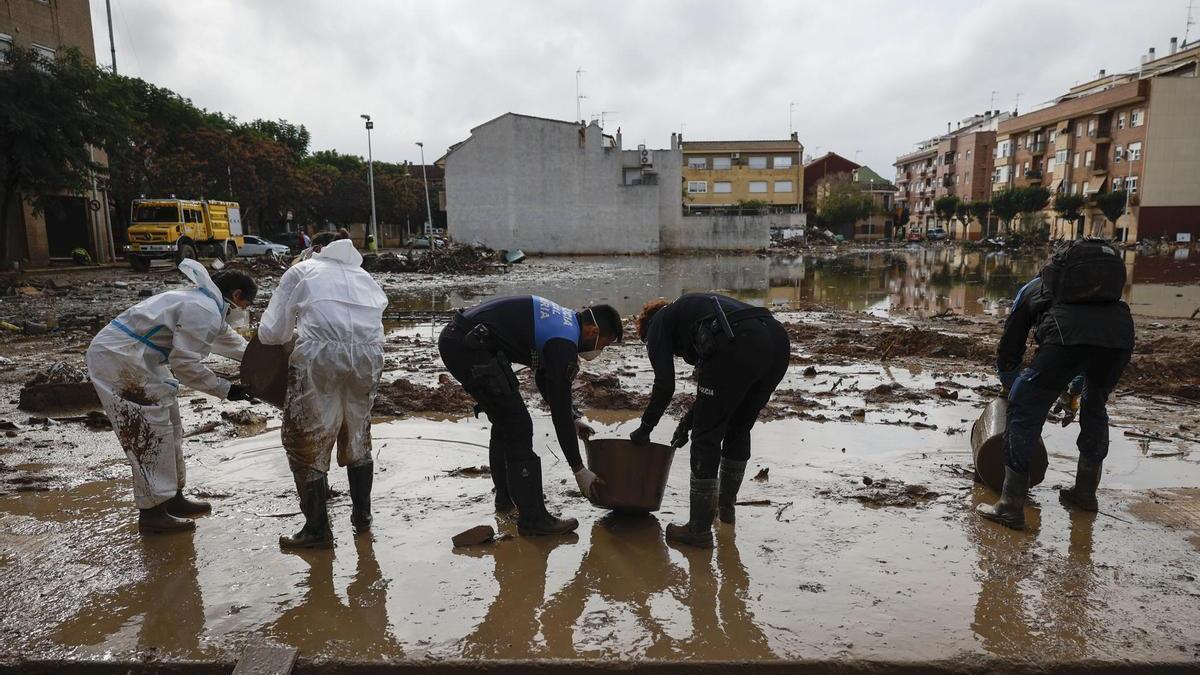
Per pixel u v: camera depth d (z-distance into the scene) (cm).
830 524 391
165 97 4262
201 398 673
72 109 2309
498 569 338
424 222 7825
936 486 451
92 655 267
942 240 7656
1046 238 6219
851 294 1922
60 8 2925
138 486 367
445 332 381
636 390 723
